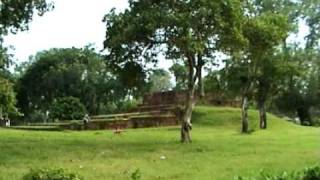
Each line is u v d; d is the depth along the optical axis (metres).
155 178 13.73
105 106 76.31
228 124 45.72
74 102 56.81
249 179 7.34
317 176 7.30
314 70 54.91
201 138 28.05
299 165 15.73
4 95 32.75
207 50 23.69
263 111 42.88
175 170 15.20
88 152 19.61
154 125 45.28
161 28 21.91
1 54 26.80
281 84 43.91
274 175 7.54
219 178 13.32
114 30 23.08
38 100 76.94
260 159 17.66
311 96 60.53
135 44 23.25
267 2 39.09
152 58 23.81
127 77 24.64
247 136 30.42
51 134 30.45
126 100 76.06
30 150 19.45
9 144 21.16
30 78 76.31
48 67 76.31
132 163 16.83
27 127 43.44
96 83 75.38
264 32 25.00
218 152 20.30
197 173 14.48
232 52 24.75
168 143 23.70
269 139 27.23
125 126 44.62
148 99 60.16
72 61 76.69
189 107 24.80
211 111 49.25
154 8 21.95
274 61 40.16
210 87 44.16
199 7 21.75
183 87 60.91
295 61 42.19
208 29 22.38
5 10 22.02
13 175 13.82
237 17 22.47
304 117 63.00
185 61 26.73
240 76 39.16
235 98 54.81
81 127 43.59
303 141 25.73
